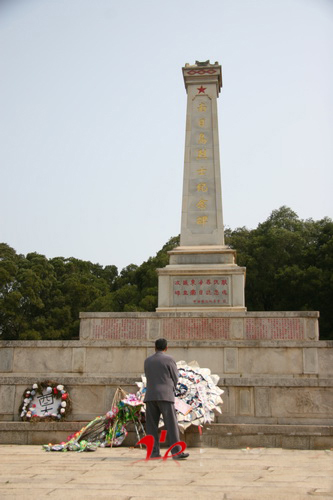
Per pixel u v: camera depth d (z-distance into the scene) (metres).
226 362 14.15
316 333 14.88
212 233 19.66
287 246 38.88
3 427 10.50
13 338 40.31
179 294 18.20
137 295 39.84
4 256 46.44
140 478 6.47
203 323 15.36
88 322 15.66
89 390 11.38
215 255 18.95
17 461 8.02
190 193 20.16
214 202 19.98
